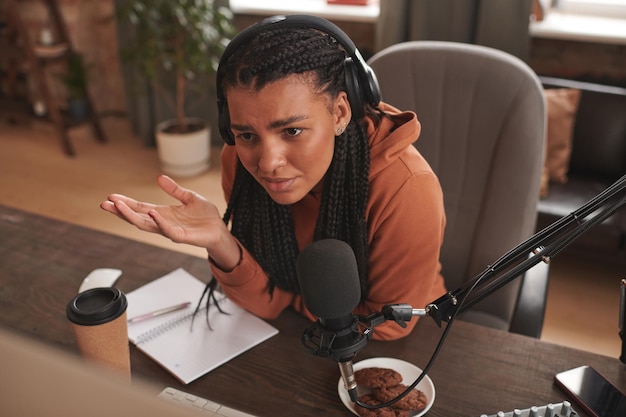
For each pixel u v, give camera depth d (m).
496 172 1.35
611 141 2.52
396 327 1.00
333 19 3.38
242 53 0.78
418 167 1.01
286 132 0.80
